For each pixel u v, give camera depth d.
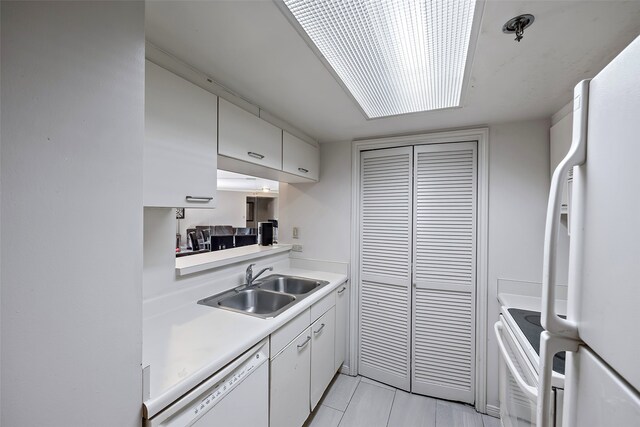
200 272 1.71
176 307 1.55
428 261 2.17
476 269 2.04
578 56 1.14
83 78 0.61
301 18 0.95
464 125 2.03
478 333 2.01
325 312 2.01
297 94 1.55
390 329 2.29
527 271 1.89
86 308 0.62
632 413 0.35
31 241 0.53
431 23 0.97
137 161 0.72
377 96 1.58
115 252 0.67
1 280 0.50
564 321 0.50
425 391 2.15
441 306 2.13
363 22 0.97
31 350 0.54
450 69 1.27
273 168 1.86
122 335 0.69
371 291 2.38
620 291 0.37
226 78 1.38
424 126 2.07
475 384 2.02
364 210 2.42
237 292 1.88
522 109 1.71
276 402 1.40
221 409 1.01
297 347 1.61
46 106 0.55
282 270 2.55
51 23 0.56
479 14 0.90
